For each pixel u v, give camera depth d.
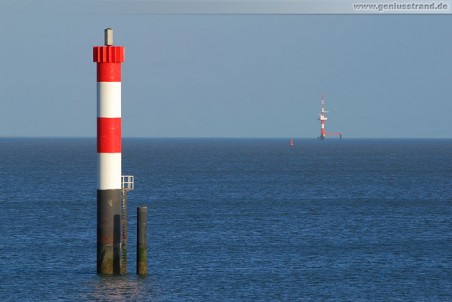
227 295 187.50
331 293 191.25
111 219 196.75
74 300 180.88
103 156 194.75
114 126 194.25
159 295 185.38
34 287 192.50
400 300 185.62
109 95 193.50
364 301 184.50
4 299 181.62
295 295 188.88
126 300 180.88
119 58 193.12
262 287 196.12
